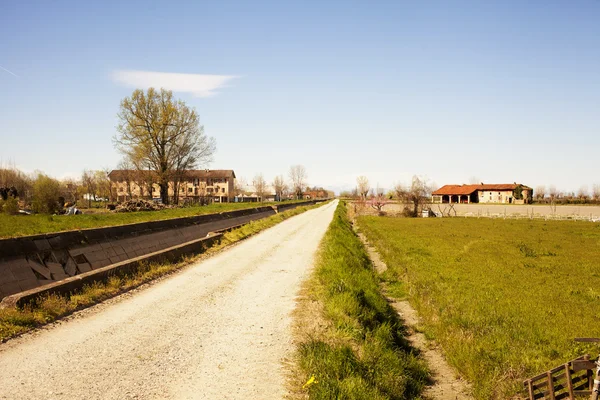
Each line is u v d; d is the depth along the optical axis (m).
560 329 11.13
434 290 15.43
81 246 19.14
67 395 6.59
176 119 56.78
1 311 10.02
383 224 48.84
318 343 8.71
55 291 11.67
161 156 56.72
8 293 13.77
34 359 7.97
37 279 15.43
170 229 29.20
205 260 20.53
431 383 8.85
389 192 118.81
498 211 74.88
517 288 16.06
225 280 15.91
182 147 58.28
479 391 8.07
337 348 8.42
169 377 7.43
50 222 23.20
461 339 10.30
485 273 18.91
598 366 6.69
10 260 14.75
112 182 95.88
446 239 32.56
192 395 6.79
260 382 7.34
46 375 7.29
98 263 19.58
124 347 8.77
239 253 23.06
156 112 55.81
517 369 8.53
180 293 13.69
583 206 86.06
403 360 9.20
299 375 7.64
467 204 99.50
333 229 32.88
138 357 8.27
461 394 8.37
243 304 12.50
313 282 15.63
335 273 15.87
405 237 34.00
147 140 55.56
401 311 13.91
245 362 8.20
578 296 14.87
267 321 10.84
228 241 27.48
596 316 12.41
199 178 132.38
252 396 6.82
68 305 11.46
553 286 16.42
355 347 9.17
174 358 8.29
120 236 22.80
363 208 76.44
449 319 11.91
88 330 9.79
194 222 33.78
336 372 7.55
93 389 6.84
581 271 19.69
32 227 20.42
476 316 12.16
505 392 7.83
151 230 26.41
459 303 13.61
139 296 13.20
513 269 20.02
